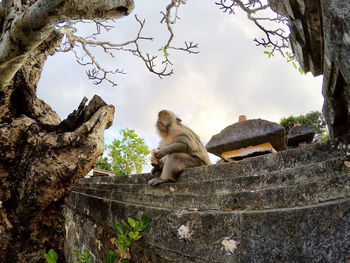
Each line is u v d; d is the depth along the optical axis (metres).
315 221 1.51
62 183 5.50
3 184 5.39
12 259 5.11
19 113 6.51
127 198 3.48
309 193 1.71
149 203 3.02
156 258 2.44
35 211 5.29
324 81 1.91
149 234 2.62
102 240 3.54
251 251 1.77
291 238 1.60
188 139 3.92
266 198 1.92
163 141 4.29
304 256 1.52
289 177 1.96
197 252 2.11
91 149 5.68
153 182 3.32
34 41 4.67
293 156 2.11
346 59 1.53
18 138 5.66
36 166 5.35
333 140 1.89
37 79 7.02
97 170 13.73
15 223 5.24
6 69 5.25
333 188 1.61
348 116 1.88
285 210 1.67
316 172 1.82
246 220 1.85
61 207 5.66
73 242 4.83
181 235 2.28
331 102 1.88
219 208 2.22
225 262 1.90
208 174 2.82
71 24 8.03
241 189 2.25
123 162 16.61
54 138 5.62
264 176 2.12
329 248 1.42
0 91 5.86
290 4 2.08
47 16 4.30
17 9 5.55
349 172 1.66
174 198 2.68
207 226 2.09
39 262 5.23
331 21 1.62
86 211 4.39
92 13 4.43
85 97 6.88
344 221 1.39
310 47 2.24
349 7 1.50
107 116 6.11
